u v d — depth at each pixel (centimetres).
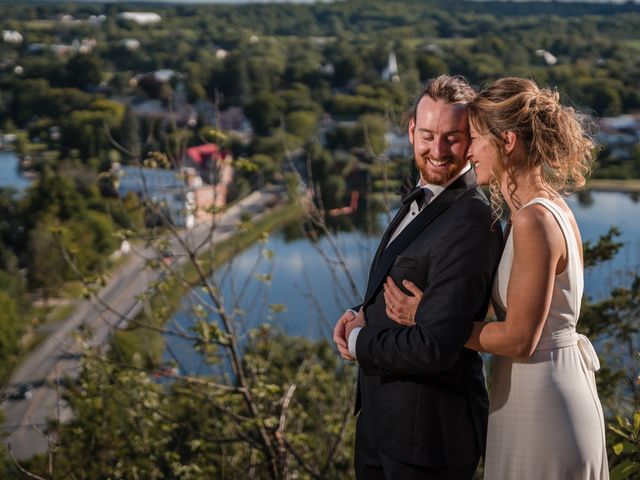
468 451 210
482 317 206
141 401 556
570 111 201
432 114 207
